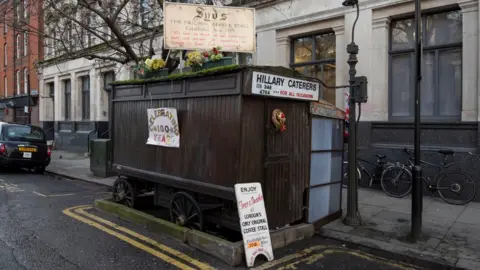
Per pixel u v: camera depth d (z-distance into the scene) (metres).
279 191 4.96
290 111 5.12
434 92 8.52
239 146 4.39
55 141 22.73
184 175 5.24
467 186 7.43
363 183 9.15
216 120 4.72
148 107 6.01
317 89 5.46
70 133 21.25
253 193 4.49
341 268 4.36
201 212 5.06
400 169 8.14
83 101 21.41
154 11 10.89
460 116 8.12
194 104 5.08
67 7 13.04
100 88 19.19
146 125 6.05
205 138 4.89
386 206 7.22
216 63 5.11
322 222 5.88
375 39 9.14
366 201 7.67
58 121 23.03
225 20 5.88
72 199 8.11
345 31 9.69
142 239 5.22
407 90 8.95
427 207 7.10
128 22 9.68
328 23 10.22
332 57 10.53
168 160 5.55
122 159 6.67
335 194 6.35
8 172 12.82
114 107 6.92
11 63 28.56
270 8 11.49
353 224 5.89
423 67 8.69
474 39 7.71
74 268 4.13
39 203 7.60
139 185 6.58
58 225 5.89
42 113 24.86
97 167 11.26
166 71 5.99
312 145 5.59
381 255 4.83
